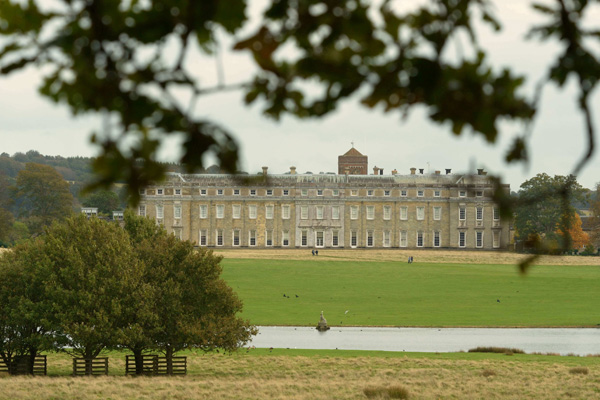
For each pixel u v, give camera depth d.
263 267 193.62
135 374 75.44
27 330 76.06
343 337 105.25
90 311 74.19
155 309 74.81
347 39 5.02
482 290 161.50
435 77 4.96
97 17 4.73
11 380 66.50
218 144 5.07
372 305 141.62
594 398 55.62
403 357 83.19
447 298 150.75
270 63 4.97
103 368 80.56
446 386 62.09
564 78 5.22
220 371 76.44
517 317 126.81
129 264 77.56
